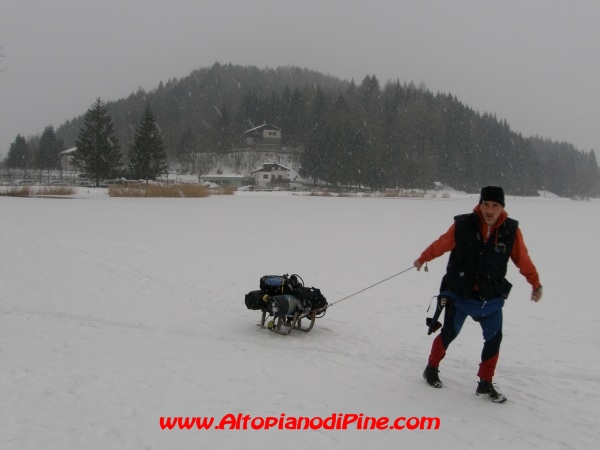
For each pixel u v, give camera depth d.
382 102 141.50
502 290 4.48
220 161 123.75
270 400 4.39
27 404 4.14
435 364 4.83
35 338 5.88
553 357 5.96
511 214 40.47
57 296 7.99
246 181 103.25
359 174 96.56
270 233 18.83
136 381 4.68
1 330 6.16
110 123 67.31
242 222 23.20
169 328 6.48
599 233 23.20
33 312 7.03
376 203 50.16
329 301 8.49
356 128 114.62
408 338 6.47
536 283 4.54
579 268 12.95
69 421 3.88
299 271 11.23
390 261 13.01
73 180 81.94
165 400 4.30
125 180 63.25
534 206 61.16
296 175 108.56
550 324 7.49
